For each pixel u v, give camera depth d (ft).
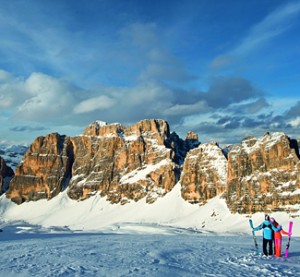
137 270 75.20
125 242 147.64
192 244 139.03
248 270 77.05
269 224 103.71
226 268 79.46
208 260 91.45
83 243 141.59
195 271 75.82
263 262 87.81
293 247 133.39
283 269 78.02
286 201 630.33
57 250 112.16
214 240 170.71
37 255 99.25
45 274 70.85
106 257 94.99
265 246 103.60
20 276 69.56
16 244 138.62
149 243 141.69
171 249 115.65
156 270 75.31
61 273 71.67
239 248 123.65
